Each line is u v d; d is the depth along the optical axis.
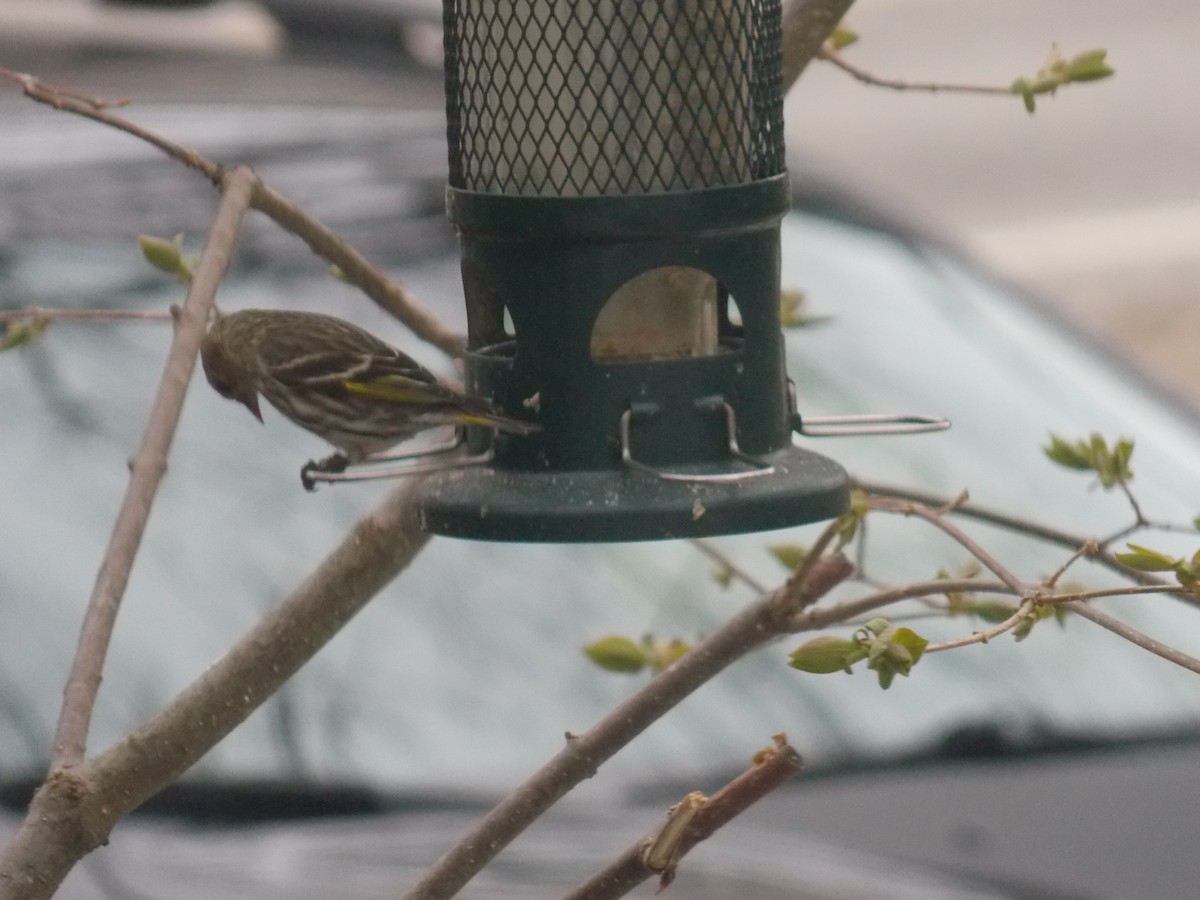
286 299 10.15
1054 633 9.45
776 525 6.29
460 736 8.46
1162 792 8.48
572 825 8.30
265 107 12.05
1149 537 9.99
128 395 9.42
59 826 5.31
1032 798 8.47
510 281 6.71
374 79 13.22
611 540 6.24
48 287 9.74
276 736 8.39
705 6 6.77
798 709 8.92
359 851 7.93
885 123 36.38
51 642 8.46
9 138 11.09
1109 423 10.78
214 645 8.55
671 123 6.79
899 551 9.77
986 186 32.78
